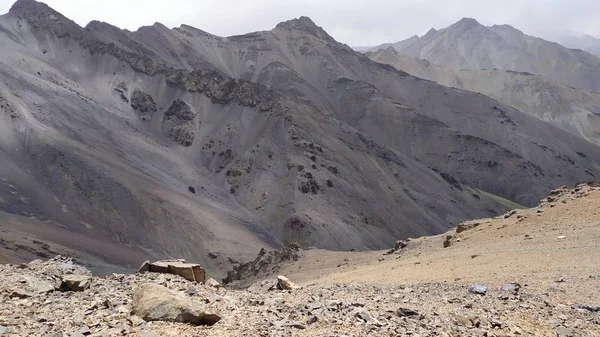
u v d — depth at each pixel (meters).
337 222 195.62
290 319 12.71
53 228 143.75
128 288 15.98
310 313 13.25
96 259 119.19
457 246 39.19
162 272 20.12
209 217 183.12
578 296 18.42
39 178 173.25
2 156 175.75
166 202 179.50
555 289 19.67
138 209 169.38
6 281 15.53
